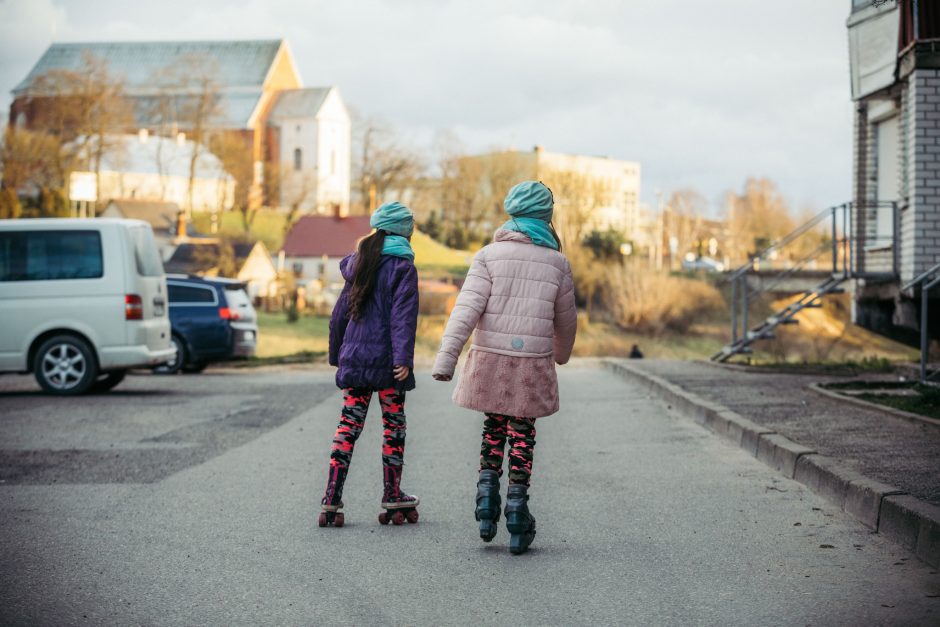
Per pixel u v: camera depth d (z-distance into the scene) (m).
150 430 10.81
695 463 8.48
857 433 8.85
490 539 5.58
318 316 72.56
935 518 5.24
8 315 14.26
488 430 5.71
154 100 128.12
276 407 13.33
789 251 97.69
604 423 11.38
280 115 136.00
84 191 44.28
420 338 57.44
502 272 5.61
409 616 4.35
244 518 6.34
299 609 4.45
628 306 65.12
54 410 12.68
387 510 6.14
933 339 18.41
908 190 16.44
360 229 108.69
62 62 138.25
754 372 17.42
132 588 4.76
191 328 20.92
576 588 4.77
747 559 5.28
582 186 95.12
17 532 5.92
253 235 115.25
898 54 16.50
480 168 119.62
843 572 5.01
